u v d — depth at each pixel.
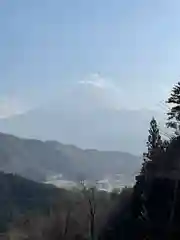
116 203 48.81
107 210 51.91
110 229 41.50
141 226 34.97
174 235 31.19
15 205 105.44
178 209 31.67
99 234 46.56
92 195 58.19
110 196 58.84
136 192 37.88
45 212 80.31
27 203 106.19
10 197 114.62
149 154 41.28
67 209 67.81
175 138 38.00
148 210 34.81
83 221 61.12
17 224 85.62
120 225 38.69
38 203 101.25
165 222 32.53
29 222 77.50
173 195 32.75
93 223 50.62
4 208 103.81
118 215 41.69
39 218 76.19
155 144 41.25
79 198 70.50
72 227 62.62
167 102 39.06
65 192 91.25
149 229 33.78
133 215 36.94
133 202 37.66
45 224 72.06
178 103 38.31
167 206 33.03
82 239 57.69
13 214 97.00
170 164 35.03
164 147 39.69
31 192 117.38
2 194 118.56
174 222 31.55
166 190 33.78
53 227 67.88
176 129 38.78
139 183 38.53
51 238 67.06
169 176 33.94
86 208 60.69
